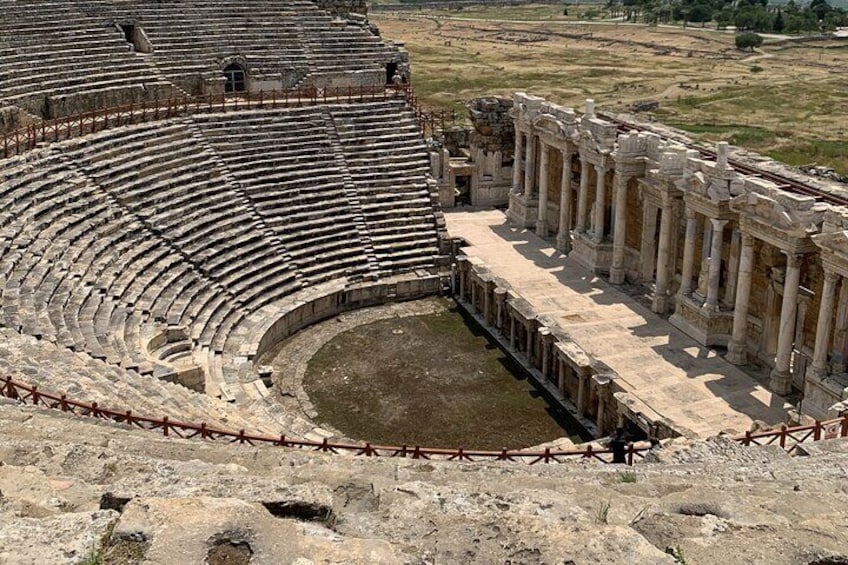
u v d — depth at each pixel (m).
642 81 111.56
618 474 15.28
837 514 10.16
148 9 51.00
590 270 42.97
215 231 40.47
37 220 33.25
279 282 40.94
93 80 45.25
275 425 26.81
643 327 36.53
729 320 34.34
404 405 33.84
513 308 37.53
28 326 25.41
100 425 16.95
